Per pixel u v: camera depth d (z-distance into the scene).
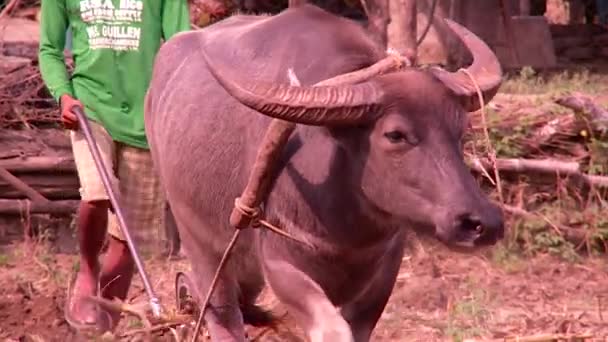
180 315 12.59
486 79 10.32
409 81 9.91
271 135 10.27
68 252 19.95
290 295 10.65
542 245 19.39
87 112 14.05
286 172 10.55
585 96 20.86
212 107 11.79
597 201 19.95
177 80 12.63
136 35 14.03
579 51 34.81
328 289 10.87
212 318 12.58
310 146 10.45
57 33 14.10
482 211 9.45
